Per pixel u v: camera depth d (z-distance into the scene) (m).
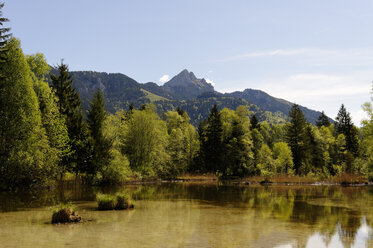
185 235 13.74
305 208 23.06
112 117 57.53
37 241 12.23
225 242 12.59
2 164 31.02
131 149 55.78
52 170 34.28
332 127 98.56
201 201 26.94
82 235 13.38
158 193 33.94
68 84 41.88
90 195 29.81
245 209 22.28
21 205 22.61
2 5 29.53
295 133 75.81
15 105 32.22
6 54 31.23
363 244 12.73
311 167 71.88
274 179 56.25
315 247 12.23
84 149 40.31
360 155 77.56
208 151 74.44
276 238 13.48
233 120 75.94
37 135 33.00
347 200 28.55
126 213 19.77
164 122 79.06
